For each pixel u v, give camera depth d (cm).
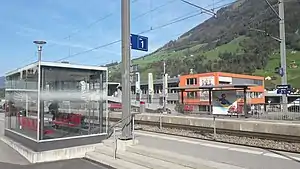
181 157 937
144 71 11838
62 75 1184
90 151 1179
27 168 978
